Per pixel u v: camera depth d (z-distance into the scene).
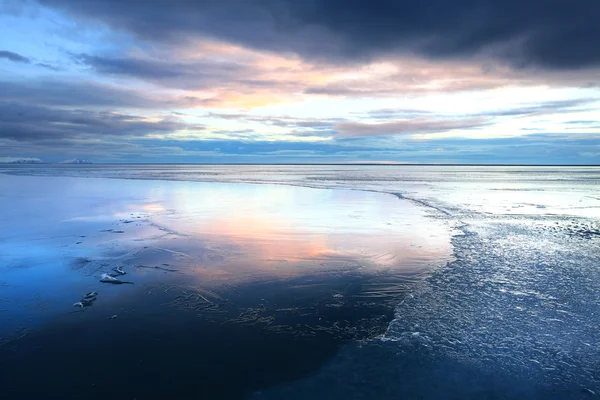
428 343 6.27
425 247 12.30
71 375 5.32
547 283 8.97
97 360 5.70
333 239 13.42
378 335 6.54
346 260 10.80
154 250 11.84
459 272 9.78
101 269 9.92
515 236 13.91
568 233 14.45
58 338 6.32
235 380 5.28
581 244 12.68
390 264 10.45
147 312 7.33
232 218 17.98
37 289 8.53
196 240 13.22
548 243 12.85
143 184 42.69
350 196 29.23
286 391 5.07
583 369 5.57
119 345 6.12
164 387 5.11
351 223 16.61
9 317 7.09
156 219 17.69
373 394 5.06
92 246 12.37
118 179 52.72
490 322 7.00
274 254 11.41
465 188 39.44
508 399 4.97
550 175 88.12
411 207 22.28
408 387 5.20
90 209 21.16
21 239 13.39
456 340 6.37
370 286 8.77
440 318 7.16
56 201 25.02
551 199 27.16
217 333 6.55
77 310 7.41
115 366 5.55
